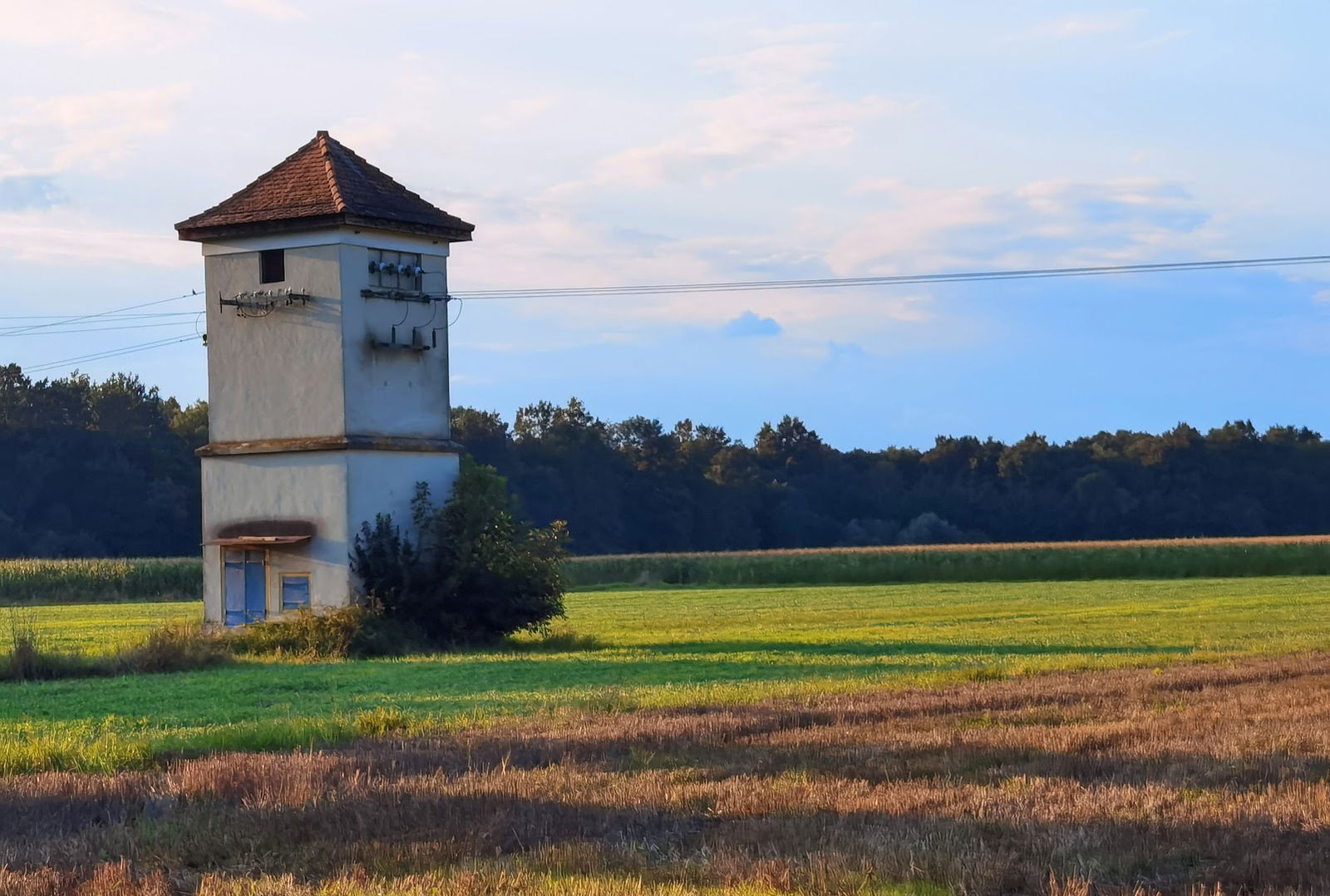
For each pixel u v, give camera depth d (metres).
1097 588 142.88
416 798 26.89
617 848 22.77
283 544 75.88
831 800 26.14
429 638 74.44
